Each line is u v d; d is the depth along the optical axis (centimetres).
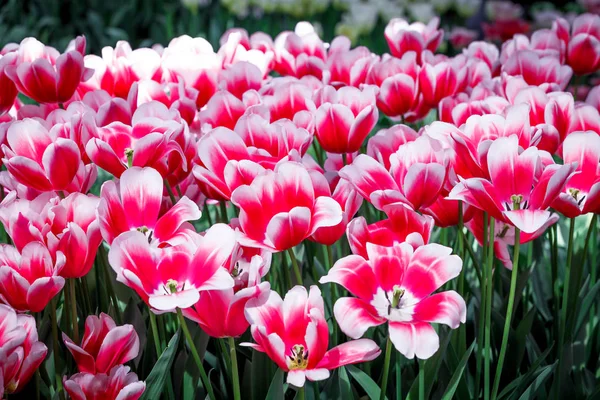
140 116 116
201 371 104
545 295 144
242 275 104
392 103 138
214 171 108
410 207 104
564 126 121
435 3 363
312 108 124
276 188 102
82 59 126
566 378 125
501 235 123
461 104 123
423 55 148
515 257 107
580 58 157
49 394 113
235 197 101
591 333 138
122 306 129
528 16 599
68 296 115
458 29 355
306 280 126
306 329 97
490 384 127
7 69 124
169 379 111
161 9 489
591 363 137
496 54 164
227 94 124
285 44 154
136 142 107
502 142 102
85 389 103
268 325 98
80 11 483
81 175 113
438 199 115
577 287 126
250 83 136
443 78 140
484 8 421
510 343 126
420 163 104
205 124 125
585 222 174
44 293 101
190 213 104
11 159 108
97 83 136
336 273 99
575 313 127
